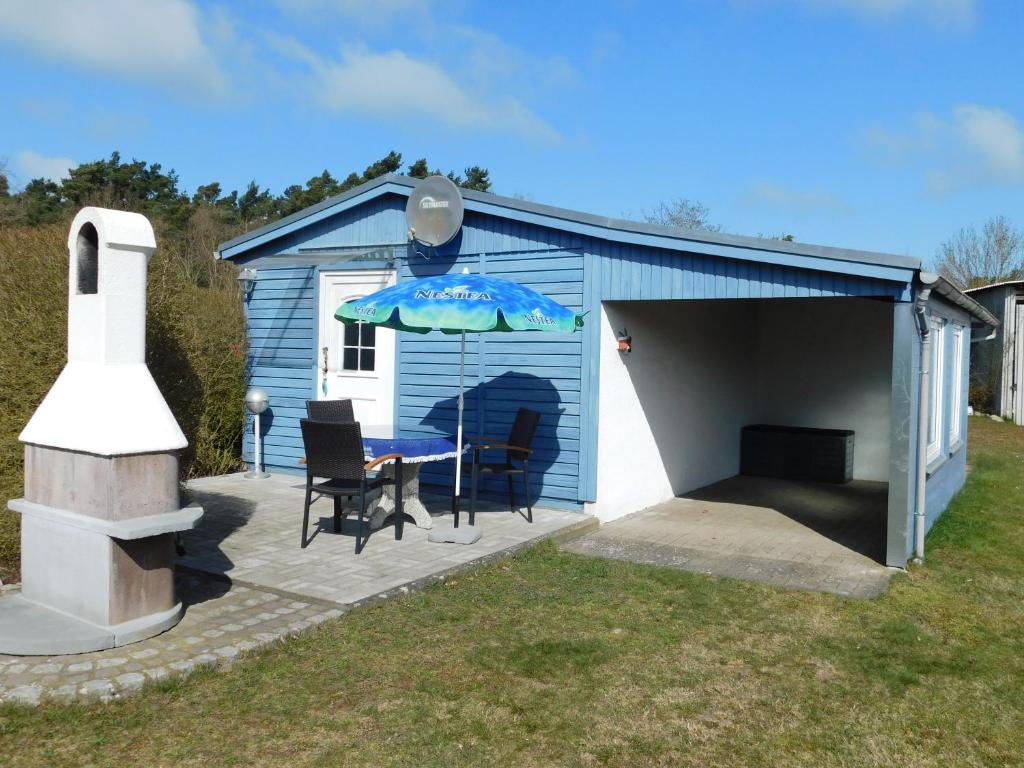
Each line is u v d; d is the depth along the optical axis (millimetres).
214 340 10539
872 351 12148
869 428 12141
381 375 9594
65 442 4559
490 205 8602
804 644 4957
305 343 10266
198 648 4398
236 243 10734
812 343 12594
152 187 36531
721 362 11594
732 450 12094
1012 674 4598
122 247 4566
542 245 8422
